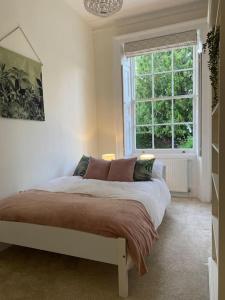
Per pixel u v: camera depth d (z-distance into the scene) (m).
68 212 1.83
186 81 3.79
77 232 1.74
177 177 3.77
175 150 3.90
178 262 2.02
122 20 3.85
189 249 2.23
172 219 2.93
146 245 1.75
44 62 3.01
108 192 2.38
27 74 2.72
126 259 1.61
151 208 2.22
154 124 4.03
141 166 3.06
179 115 3.86
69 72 3.51
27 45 2.74
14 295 1.67
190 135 3.82
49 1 3.09
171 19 3.61
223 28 1.02
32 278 1.85
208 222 2.83
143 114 4.10
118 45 3.93
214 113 1.50
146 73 4.02
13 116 2.53
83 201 2.06
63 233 1.78
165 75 3.90
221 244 1.08
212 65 1.42
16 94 2.57
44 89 3.01
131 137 4.20
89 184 2.72
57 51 3.25
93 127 4.14
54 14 3.18
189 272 1.88
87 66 3.96
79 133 3.75
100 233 1.66
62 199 2.13
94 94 4.18
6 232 1.98
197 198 3.73
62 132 3.36
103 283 1.77
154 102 4.00
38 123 2.91
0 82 2.38
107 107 4.14
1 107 2.39
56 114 3.23
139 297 1.61
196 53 3.66
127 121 4.09
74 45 3.62
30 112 2.76
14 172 2.56
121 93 3.97
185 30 3.52
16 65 2.57
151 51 3.78
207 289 1.68
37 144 2.89
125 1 3.33
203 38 3.41
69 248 1.77
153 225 2.05
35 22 2.86
